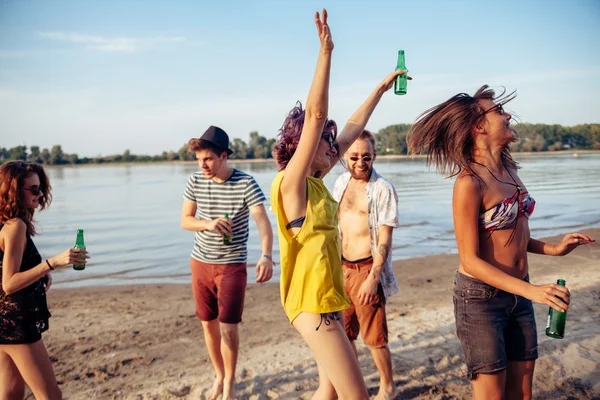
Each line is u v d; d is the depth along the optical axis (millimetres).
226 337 4125
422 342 5277
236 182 4281
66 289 8258
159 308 6996
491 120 2848
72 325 6234
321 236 2568
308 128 2447
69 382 4621
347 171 4293
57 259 3084
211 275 4199
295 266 2572
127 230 16453
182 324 6246
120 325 6219
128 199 30453
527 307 2891
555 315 2982
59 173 91188
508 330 2893
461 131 2842
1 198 3133
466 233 2756
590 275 7699
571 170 47875
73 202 28641
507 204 2773
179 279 9242
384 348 4082
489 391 2781
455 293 2949
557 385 4207
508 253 2822
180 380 4621
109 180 59156
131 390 4441
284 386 4422
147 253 12172
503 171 2951
